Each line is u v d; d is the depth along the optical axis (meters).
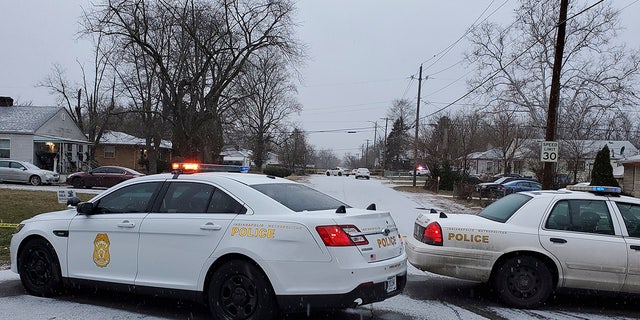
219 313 4.90
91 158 41.56
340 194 29.14
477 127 50.44
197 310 5.55
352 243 4.68
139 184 5.71
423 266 6.27
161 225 5.23
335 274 4.55
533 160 38.41
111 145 47.97
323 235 4.61
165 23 30.44
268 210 4.93
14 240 6.15
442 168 40.03
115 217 5.58
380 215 5.20
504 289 5.98
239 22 31.70
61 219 5.95
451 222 6.29
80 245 5.72
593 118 38.50
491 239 6.03
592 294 5.89
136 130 53.53
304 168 79.25
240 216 4.97
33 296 6.02
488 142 61.12
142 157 48.88
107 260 5.53
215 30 30.75
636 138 55.94
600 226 5.98
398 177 70.31
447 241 6.17
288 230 4.69
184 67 31.12
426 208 21.38
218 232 4.95
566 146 31.50
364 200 25.03
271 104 68.19
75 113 50.72
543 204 6.15
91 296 6.07
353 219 4.81
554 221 6.04
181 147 31.14
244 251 4.77
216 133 35.97
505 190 26.88
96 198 5.91
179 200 5.40
